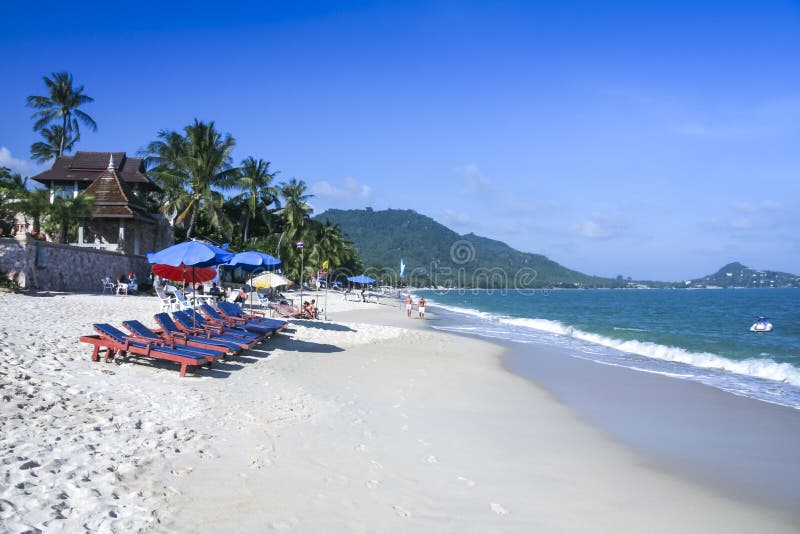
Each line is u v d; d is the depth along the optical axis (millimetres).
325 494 4629
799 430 8195
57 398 6375
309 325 18812
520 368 13797
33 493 3945
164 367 9008
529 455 6375
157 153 43656
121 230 29234
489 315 38219
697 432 7996
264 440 5922
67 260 21266
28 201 24266
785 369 13953
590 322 35438
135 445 5246
